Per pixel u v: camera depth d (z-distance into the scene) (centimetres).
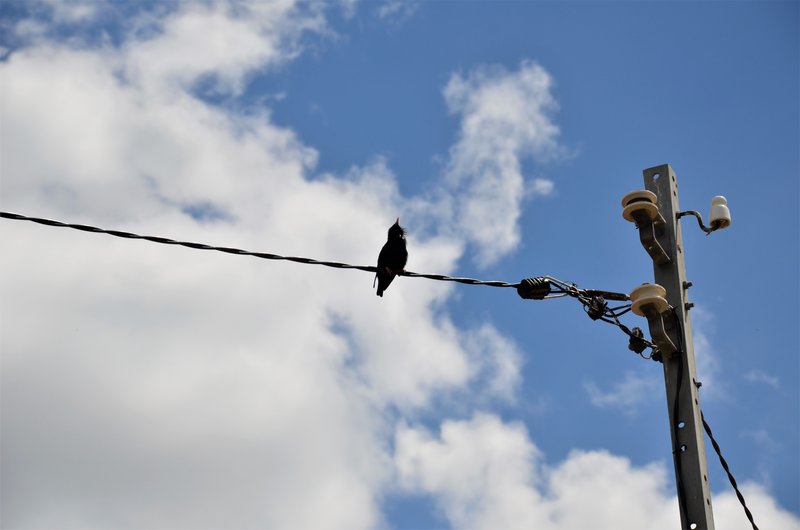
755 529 1146
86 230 1160
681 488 1073
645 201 1178
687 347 1133
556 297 1349
